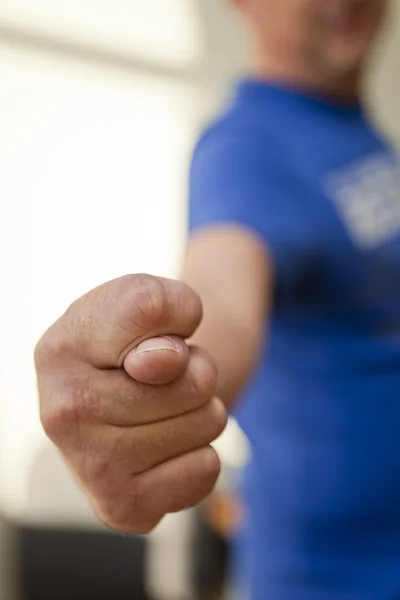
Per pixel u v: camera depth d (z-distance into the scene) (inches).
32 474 76.1
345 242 28.5
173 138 78.8
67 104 74.7
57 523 74.0
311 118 31.5
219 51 80.6
